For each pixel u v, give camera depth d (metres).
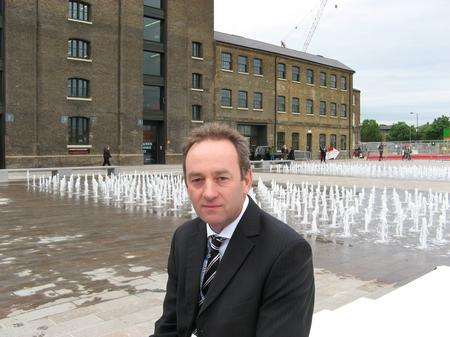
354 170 35.16
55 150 33.78
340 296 5.92
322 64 57.84
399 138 132.50
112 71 37.19
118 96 37.56
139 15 38.75
